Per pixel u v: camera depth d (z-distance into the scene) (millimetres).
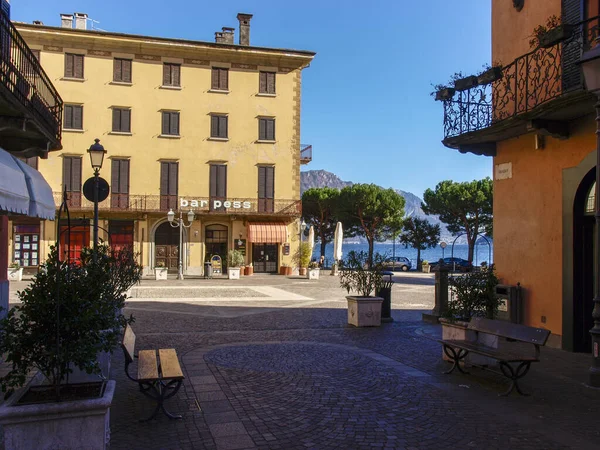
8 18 10203
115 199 32844
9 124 10266
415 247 56250
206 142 34344
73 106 32219
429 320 13352
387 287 13375
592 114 9062
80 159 32344
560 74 9633
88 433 4098
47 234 31562
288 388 6898
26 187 9047
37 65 11695
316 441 5020
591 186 9406
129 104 33125
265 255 35906
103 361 6738
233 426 5414
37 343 4285
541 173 10430
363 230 53594
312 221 54906
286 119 35688
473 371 7906
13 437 3955
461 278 10133
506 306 11023
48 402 4129
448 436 5176
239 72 34938
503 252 11539
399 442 5012
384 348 9758
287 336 11055
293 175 35719
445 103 12016
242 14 36219
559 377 7590
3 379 4203
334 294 21172
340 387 6961
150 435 5141
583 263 9492
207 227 35125
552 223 10086
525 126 9961
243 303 17391
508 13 11539
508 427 5441
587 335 9445
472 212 50875
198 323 12820
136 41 32781
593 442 5039
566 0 9719
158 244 34062
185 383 7129
